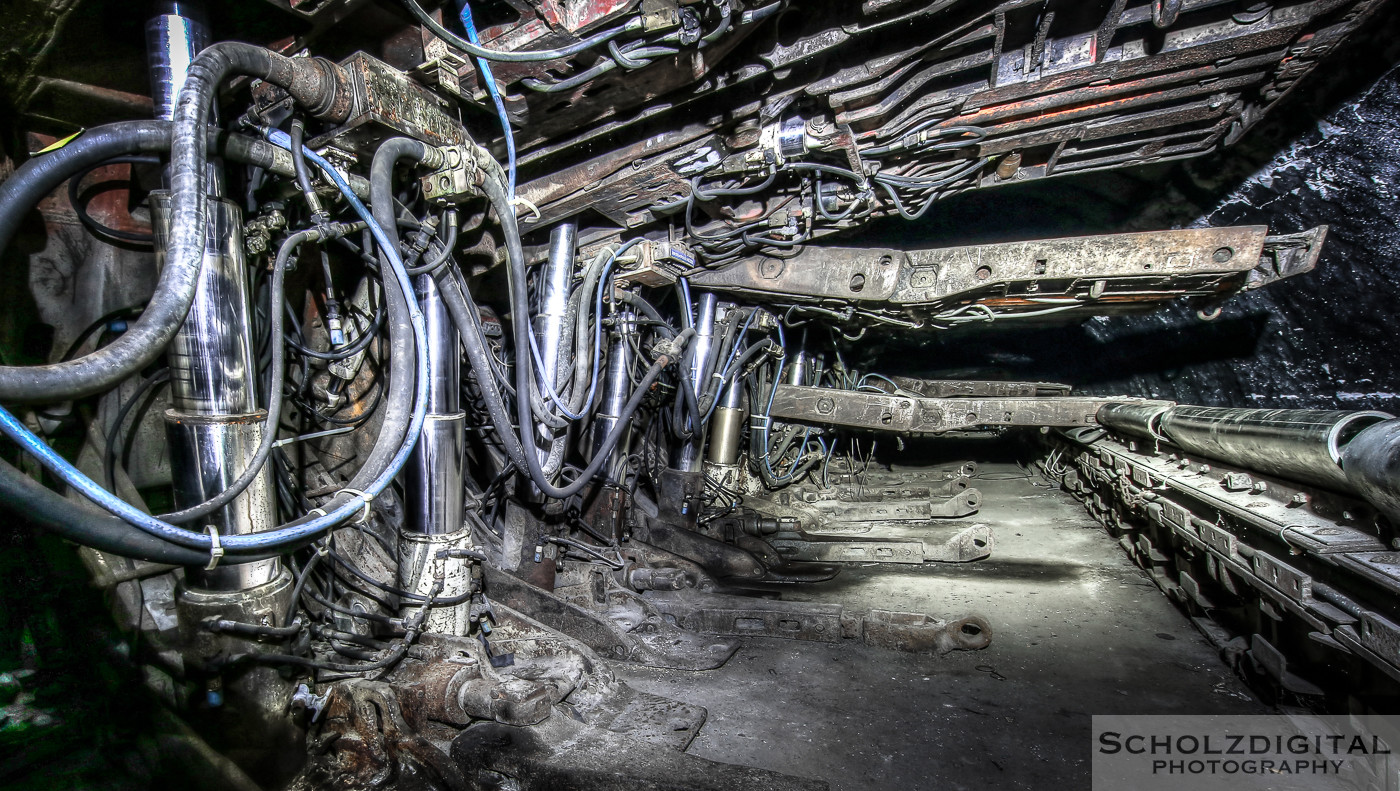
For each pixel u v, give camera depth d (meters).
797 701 2.87
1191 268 3.74
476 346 2.64
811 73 2.71
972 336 8.20
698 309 4.96
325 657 2.59
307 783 2.21
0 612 2.01
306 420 3.17
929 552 4.87
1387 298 4.19
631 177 3.15
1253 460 3.21
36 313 2.27
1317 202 4.21
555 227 3.51
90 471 2.34
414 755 2.26
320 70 1.99
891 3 2.23
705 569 4.65
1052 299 4.42
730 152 3.15
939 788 2.28
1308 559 2.40
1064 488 7.40
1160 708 2.79
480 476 4.15
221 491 2.00
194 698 2.11
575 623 3.36
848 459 7.88
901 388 7.42
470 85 2.53
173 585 2.41
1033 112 2.90
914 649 3.37
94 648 2.16
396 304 2.17
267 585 2.17
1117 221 5.55
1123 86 2.73
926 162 3.32
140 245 2.50
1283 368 5.11
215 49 1.65
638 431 5.36
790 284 4.37
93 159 1.61
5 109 2.12
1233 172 4.45
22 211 1.49
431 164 2.39
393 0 2.20
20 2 1.72
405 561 2.76
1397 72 3.44
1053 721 2.71
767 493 6.37
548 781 2.15
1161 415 4.43
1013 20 2.56
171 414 2.00
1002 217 6.04
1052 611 3.95
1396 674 1.79
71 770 1.98
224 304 2.00
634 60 2.32
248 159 1.99
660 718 2.56
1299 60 2.65
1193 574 3.79
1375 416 2.46
